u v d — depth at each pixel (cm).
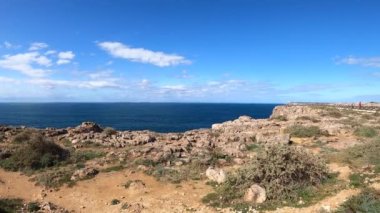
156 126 10719
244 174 2061
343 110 6209
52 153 2930
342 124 4316
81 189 2266
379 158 2289
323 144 3241
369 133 3672
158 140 3734
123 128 9938
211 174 2291
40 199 2150
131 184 2238
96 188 2269
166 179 2325
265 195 1859
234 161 2686
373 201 1634
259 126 4522
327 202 1738
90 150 3203
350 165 2275
